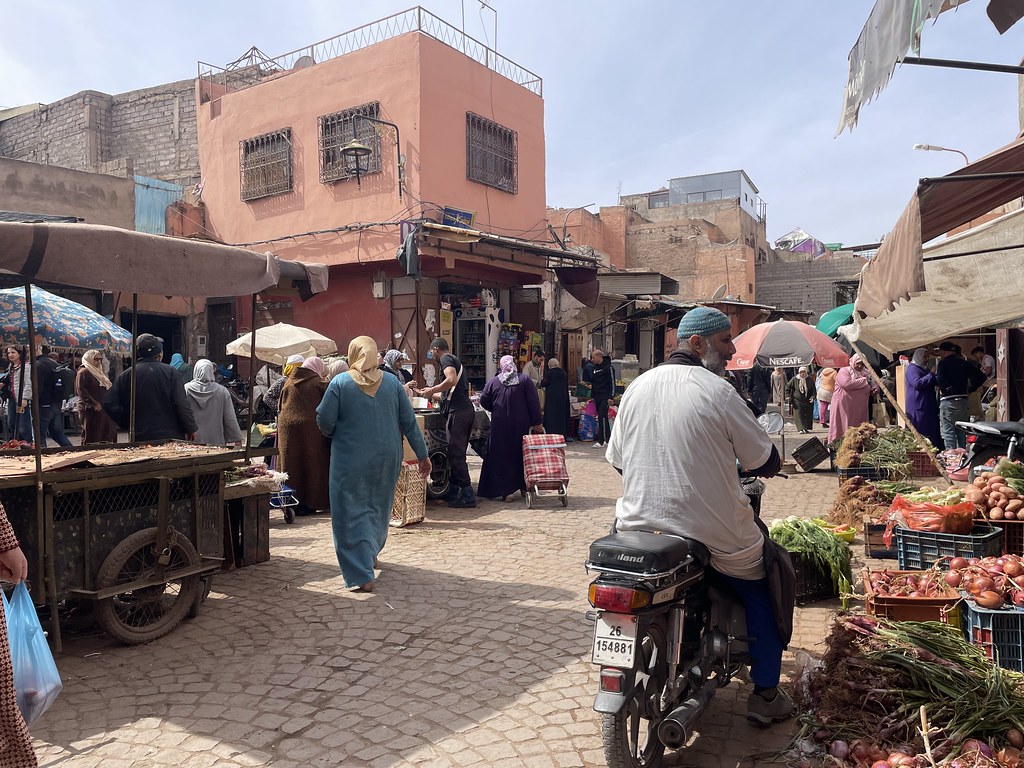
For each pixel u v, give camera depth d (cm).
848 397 1223
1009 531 516
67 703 377
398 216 1566
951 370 1084
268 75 2123
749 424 306
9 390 1170
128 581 457
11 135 2586
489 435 932
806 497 961
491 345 1725
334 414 555
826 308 3941
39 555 418
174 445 593
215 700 380
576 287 1730
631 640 280
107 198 1750
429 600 536
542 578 589
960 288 679
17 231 387
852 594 541
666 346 2442
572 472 1184
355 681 402
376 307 1672
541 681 400
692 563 303
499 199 1755
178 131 2270
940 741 299
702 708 296
